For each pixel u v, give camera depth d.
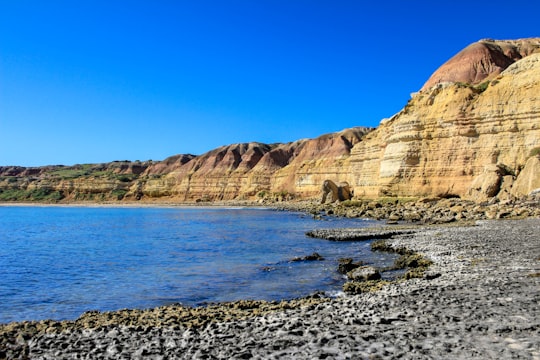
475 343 8.17
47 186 178.62
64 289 19.61
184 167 191.00
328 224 52.97
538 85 55.47
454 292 13.13
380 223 49.19
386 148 71.94
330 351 8.36
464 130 61.34
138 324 12.12
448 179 61.94
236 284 19.59
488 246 24.16
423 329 9.38
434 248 25.20
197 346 9.45
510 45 127.69
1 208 143.88
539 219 38.16
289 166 148.75
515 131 56.56
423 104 68.38
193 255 30.02
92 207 148.50
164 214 97.50
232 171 169.88
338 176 119.81
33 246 37.97
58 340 10.60
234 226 57.12
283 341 9.27
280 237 40.12
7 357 9.45
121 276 22.61
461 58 124.94
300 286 18.70
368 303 12.64
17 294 18.62
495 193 53.34
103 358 9.00
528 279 14.29
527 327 8.95
